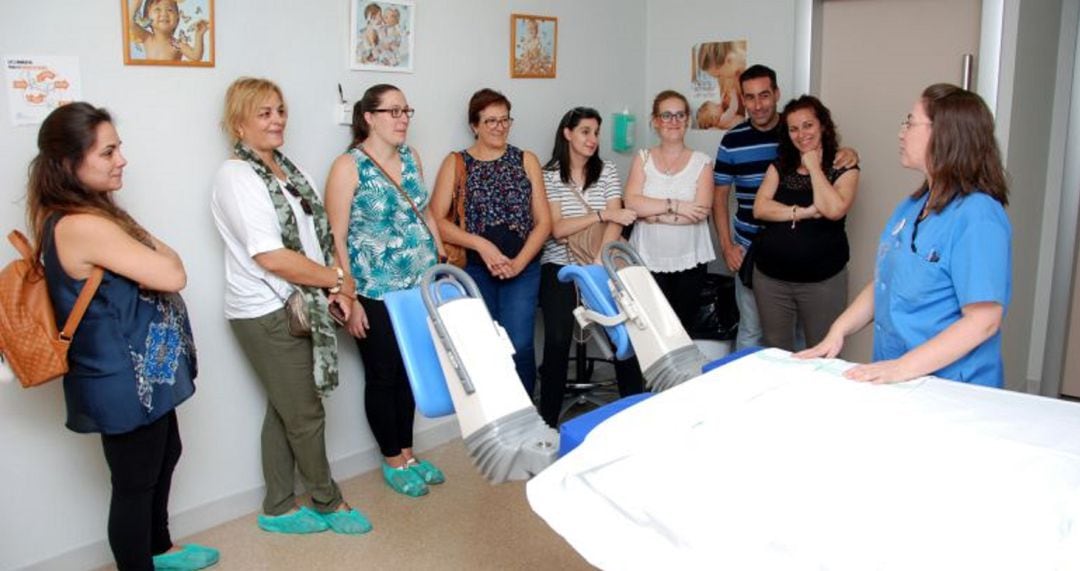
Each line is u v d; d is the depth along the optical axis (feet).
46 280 6.71
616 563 4.78
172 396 7.22
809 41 12.44
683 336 7.73
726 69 13.47
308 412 8.88
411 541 8.96
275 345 8.58
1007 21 10.51
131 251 6.71
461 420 6.38
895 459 4.83
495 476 6.31
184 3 8.30
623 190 14.14
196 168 8.66
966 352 6.11
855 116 12.63
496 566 8.44
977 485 4.50
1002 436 5.08
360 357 10.53
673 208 11.60
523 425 6.36
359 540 8.98
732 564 4.43
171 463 8.06
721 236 12.46
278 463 9.20
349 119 9.91
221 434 9.26
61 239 6.57
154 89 8.25
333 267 8.87
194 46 8.44
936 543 4.15
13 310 6.51
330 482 9.28
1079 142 11.77
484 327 6.56
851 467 4.78
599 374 14.06
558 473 5.13
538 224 11.10
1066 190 11.95
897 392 5.91
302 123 9.54
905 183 12.26
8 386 7.63
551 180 11.71
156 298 7.16
